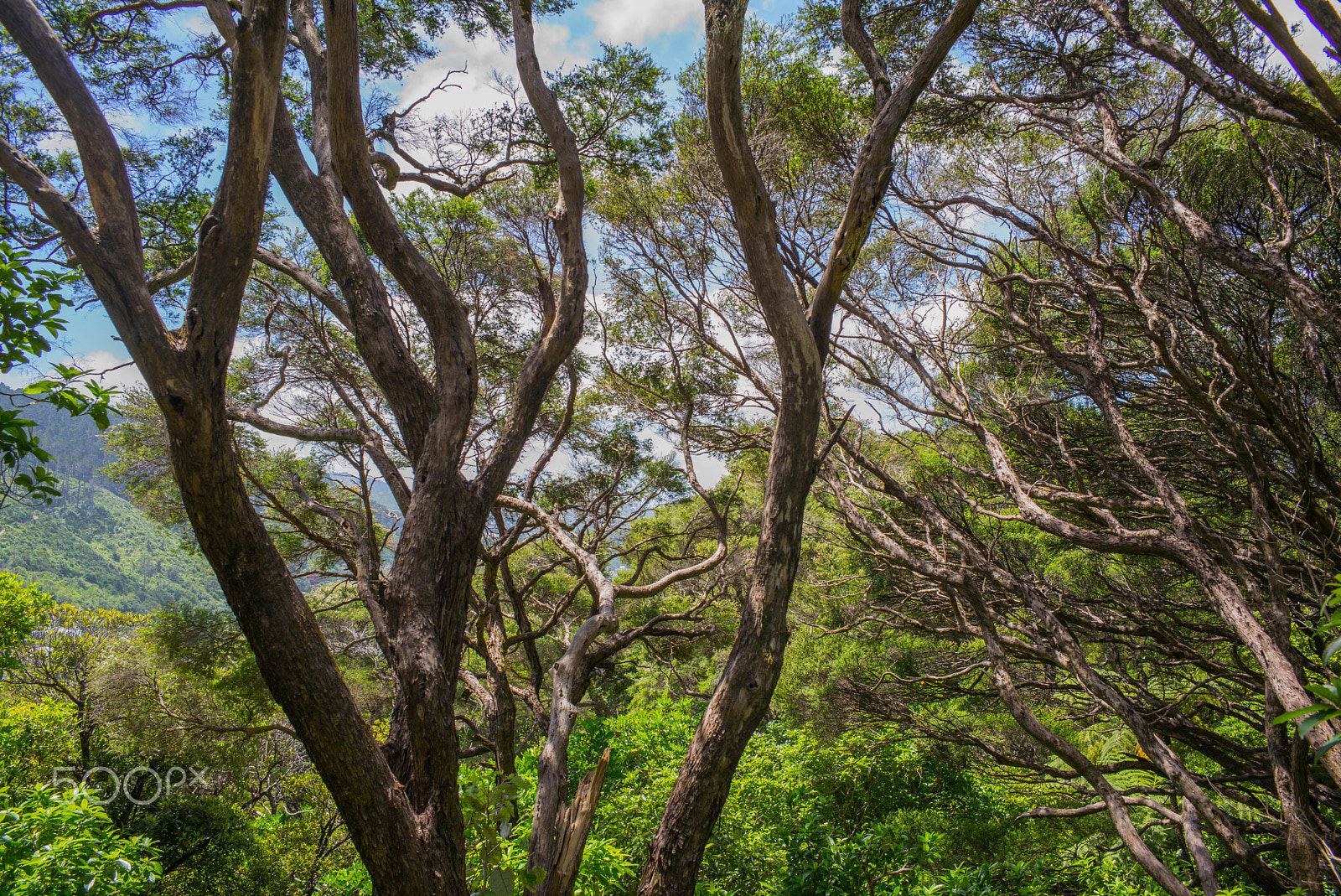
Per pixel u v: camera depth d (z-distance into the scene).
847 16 5.36
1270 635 5.07
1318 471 5.94
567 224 5.15
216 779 12.84
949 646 10.06
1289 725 4.83
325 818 12.71
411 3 7.66
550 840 3.86
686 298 8.73
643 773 8.48
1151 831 8.73
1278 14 3.52
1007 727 10.67
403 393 4.18
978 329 8.61
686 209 8.19
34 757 11.09
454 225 9.15
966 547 7.25
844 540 9.66
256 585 2.85
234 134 2.74
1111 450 7.97
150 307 2.71
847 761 9.95
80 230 2.65
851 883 7.13
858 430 8.82
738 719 4.13
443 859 3.18
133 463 10.09
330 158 4.69
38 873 4.99
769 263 4.34
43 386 3.21
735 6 3.84
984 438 7.25
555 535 6.70
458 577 3.85
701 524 12.99
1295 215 6.01
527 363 4.83
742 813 7.40
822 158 7.85
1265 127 6.20
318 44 5.16
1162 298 6.78
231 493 2.82
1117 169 5.98
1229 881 7.05
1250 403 6.56
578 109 8.02
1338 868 4.38
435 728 3.37
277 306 7.87
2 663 11.36
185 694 11.76
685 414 9.36
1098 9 5.97
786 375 4.54
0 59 6.59
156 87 7.23
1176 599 7.99
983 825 9.98
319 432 5.96
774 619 4.30
